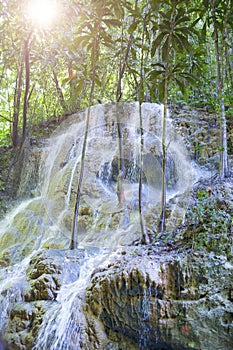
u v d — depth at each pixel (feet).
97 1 9.95
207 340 6.25
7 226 12.93
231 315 6.29
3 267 10.58
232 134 12.76
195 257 7.14
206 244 7.41
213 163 11.76
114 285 6.94
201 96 14.25
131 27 10.29
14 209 14.02
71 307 7.16
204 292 6.67
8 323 7.50
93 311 7.06
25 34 13.01
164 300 6.70
